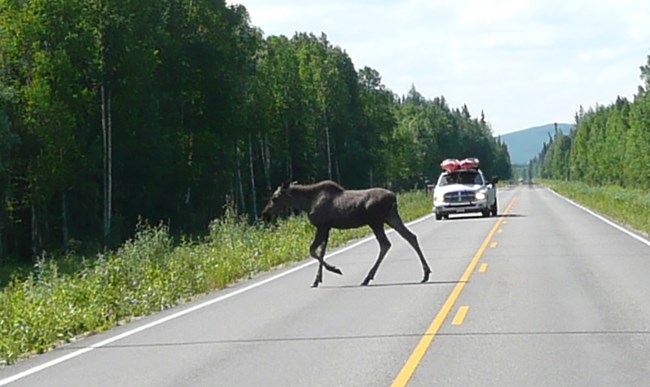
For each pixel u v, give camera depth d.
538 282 19.14
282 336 13.53
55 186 47.84
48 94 46.84
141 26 53.81
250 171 78.50
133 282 19.69
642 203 47.94
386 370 10.71
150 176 59.81
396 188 148.00
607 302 15.89
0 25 48.69
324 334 13.52
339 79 98.75
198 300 18.70
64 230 50.12
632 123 93.31
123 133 56.09
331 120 98.75
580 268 21.78
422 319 14.55
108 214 51.72
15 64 49.28
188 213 64.81
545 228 38.59
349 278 21.47
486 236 34.44
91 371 11.65
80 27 49.75
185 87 66.00
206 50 65.81
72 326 15.59
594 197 72.75
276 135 87.31
